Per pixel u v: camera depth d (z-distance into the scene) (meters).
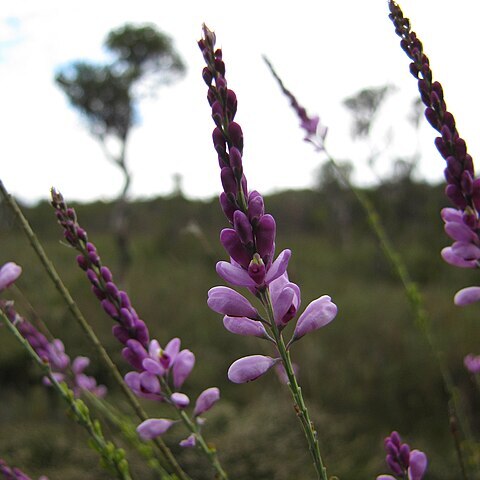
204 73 1.05
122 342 1.51
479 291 1.38
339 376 7.04
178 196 16.53
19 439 5.37
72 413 1.55
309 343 7.59
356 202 19.56
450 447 5.45
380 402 6.41
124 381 1.58
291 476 4.70
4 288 1.69
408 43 1.25
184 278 12.66
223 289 1.12
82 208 23.11
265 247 1.07
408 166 14.33
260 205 1.06
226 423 5.11
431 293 10.89
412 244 14.11
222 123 1.05
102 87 14.65
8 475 1.74
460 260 1.30
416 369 6.78
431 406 6.21
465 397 6.12
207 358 7.87
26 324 2.26
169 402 1.52
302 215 24.52
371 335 8.29
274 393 6.00
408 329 8.27
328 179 20.86
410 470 1.31
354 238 19.44
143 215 18.73
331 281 13.74
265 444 4.82
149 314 9.96
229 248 1.07
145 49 15.32
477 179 1.21
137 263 14.61
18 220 1.63
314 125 2.92
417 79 1.25
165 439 4.72
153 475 3.97
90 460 4.98
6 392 7.11
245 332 1.14
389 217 14.82
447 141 1.22
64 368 2.34
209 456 1.52
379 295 11.45
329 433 5.23
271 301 1.15
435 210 14.09
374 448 5.30
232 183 1.06
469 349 6.88
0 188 1.59
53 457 5.10
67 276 10.31
